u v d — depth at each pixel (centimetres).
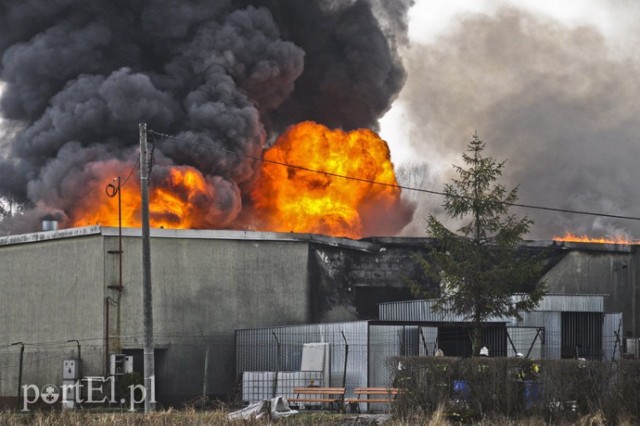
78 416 7494
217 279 12381
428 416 7212
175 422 7175
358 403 9825
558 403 7156
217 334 12281
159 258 12169
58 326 12131
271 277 12619
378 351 10419
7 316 12438
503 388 7269
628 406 6988
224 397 12181
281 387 10694
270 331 11650
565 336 11431
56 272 12225
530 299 9344
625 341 11669
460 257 9306
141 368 12094
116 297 11912
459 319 11194
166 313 12112
